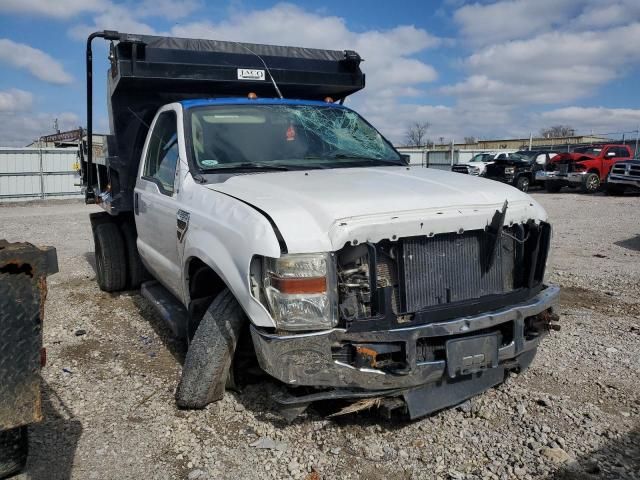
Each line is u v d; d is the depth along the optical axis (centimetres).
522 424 352
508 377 416
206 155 421
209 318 358
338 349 302
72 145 2266
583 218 1449
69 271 816
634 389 402
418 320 311
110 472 306
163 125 491
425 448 327
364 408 328
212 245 346
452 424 352
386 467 309
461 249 337
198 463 313
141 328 545
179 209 407
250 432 343
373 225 304
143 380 422
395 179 375
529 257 362
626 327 535
